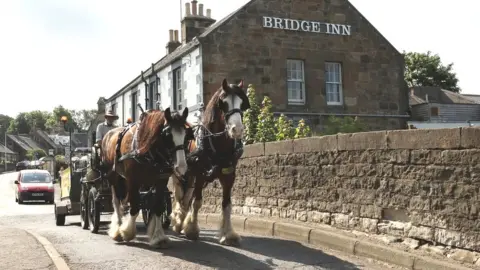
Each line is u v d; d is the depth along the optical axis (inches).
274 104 823.1
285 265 261.6
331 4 883.4
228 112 296.7
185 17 954.1
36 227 473.4
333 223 330.0
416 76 2199.8
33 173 1179.9
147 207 332.5
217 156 311.9
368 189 300.8
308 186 356.5
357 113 887.1
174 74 901.8
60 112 5482.3
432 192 256.4
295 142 370.9
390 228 282.8
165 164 299.3
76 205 478.0
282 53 836.6
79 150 636.1
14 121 5580.7
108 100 1364.4
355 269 254.8
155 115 303.4
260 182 413.7
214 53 789.9
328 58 873.5
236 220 413.1
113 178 355.6
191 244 321.7
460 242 239.0
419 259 245.1
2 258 264.2
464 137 238.7
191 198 360.5
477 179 231.5
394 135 282.2
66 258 273.1
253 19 820.0
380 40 916.6
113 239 339.3
